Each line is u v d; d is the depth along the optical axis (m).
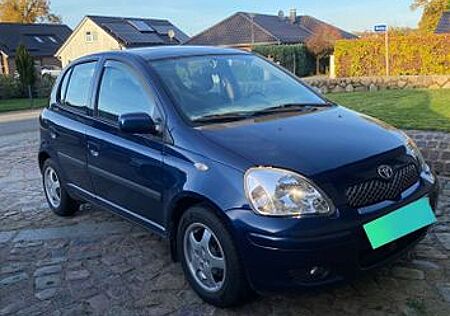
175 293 3.58
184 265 3.56
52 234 4.97
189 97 3.81
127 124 3.59
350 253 2.88
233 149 3.18
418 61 21.80
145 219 3.94
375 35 24.56
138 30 53.94
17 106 25.23
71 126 4.78
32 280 3.97
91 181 4.59
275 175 2.95
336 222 2.85
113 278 3.89
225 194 3.05
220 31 50.19
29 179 7.53
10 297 3.72
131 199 4.03
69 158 4.89
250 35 48.25
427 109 8.53
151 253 4.30
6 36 54.62
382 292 3.35
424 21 44.03
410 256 3.81
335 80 14.84
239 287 3.12
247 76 4.33
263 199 2.92
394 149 3.33
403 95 11.15
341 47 24.61
